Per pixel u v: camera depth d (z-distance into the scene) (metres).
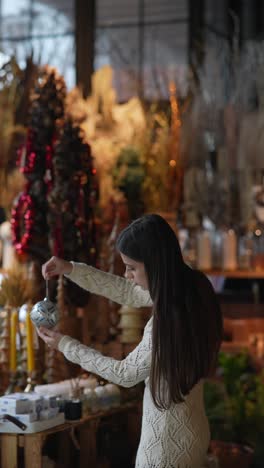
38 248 4.70
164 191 6.65
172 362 3.04
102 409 4.14
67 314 4.52
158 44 8.06
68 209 4.61
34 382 4.08
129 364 3.14
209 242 6.96
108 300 4.76
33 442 3.57
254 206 6.89
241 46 8.64
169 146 6.77
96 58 8.19
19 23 8.43
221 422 5.43
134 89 7.53
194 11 7.96
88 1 8.21
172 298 3.07
